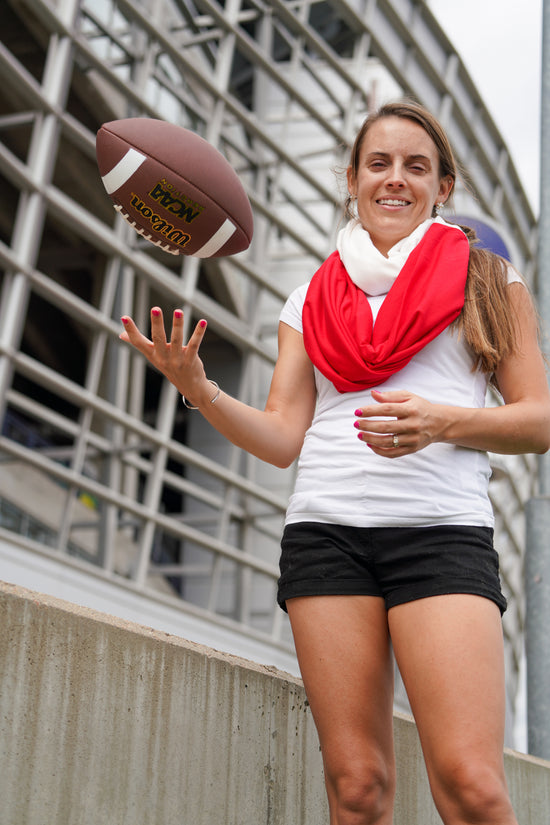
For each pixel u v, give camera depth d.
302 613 1.81
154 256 18.05
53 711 1.70
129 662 1.86
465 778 1.54
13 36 16.30
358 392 1.90
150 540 14.51
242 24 21.30
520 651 23.61
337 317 1.91
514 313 1.89
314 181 18.08
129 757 1.83
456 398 1.86
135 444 16.91
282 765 2.23
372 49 18.91
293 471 20.98
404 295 1.85
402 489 1.78
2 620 1.64
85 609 1.86
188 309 16.20
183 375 1.81
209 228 2.04
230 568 21.92
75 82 15.84
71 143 17.25
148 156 1.98
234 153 18.62
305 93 22.81
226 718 2.08
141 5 16.70
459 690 1.59
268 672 2.26
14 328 12.29
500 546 21.56
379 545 1.77
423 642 1.65
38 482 18.75
